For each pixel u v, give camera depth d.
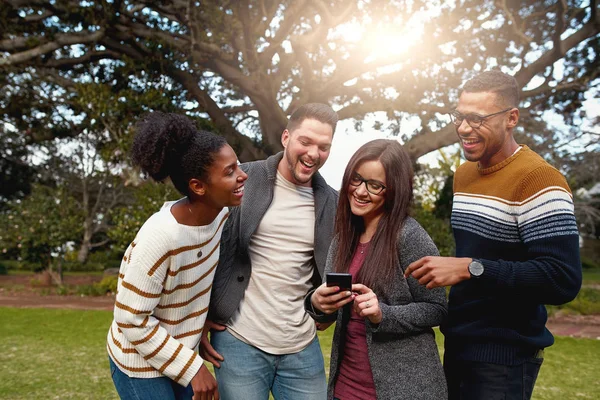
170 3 10.77
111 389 4.50
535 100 13.27
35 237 12.88
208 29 10.48
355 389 2.00
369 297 1.80
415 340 1.90
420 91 12.46
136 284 1.75
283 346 2.33
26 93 13.15
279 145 12.13
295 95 12.88
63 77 13.24
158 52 10.60
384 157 1.96
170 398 1.89
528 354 1.91
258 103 11.95
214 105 12.29
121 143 9.66
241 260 2.35
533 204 1.82
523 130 14.26
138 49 11.14
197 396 1.81
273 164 2.43
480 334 1.89
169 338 1.81
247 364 2.31
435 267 1.77
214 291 2.32
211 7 9.69
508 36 12.11
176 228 1.78
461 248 2.03
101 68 12.25
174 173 1.85
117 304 1.79
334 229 2.17
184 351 1.81
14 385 4.59
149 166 1.83
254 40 10.07
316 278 2.48
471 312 1.93
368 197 1.99
